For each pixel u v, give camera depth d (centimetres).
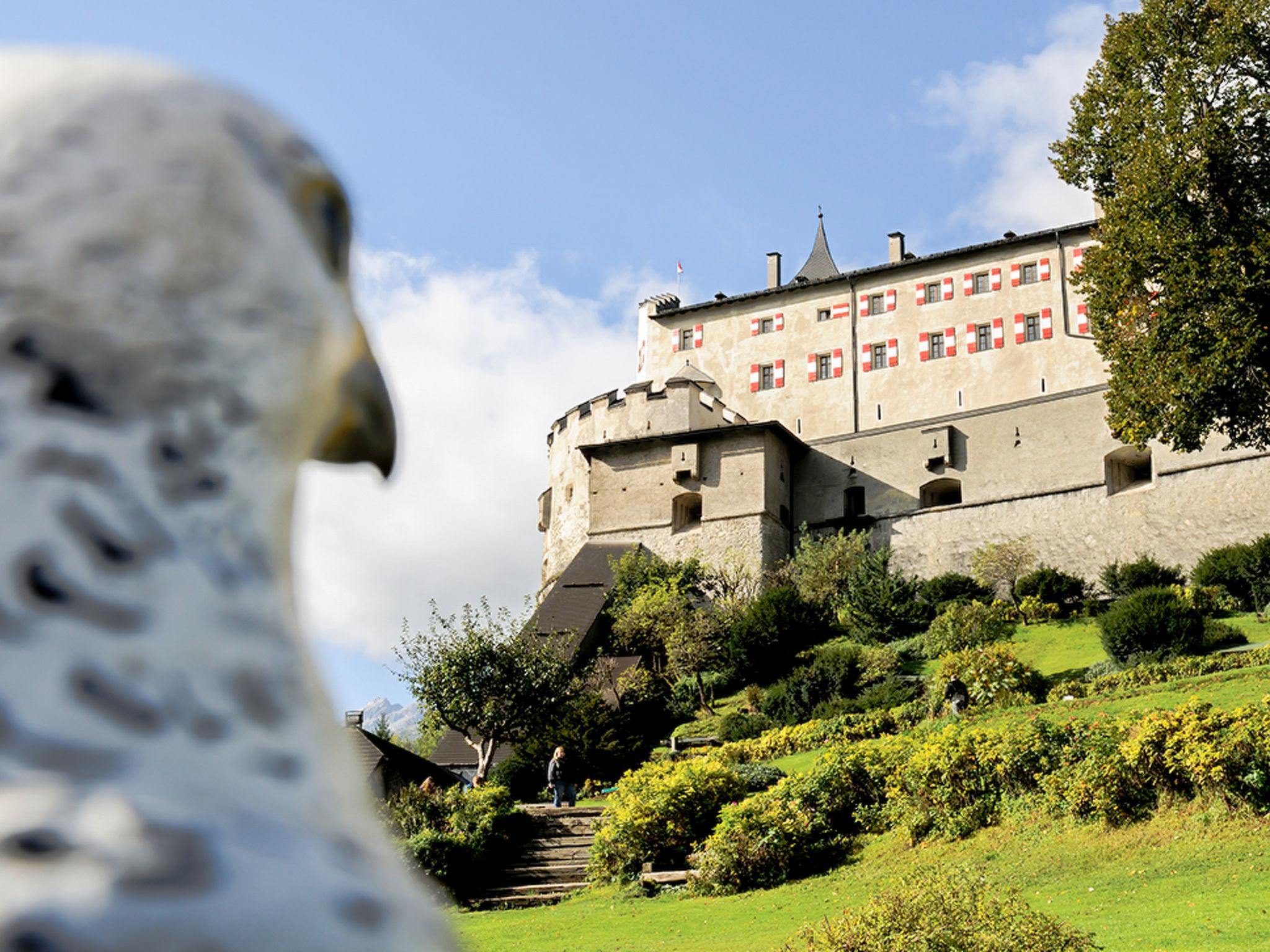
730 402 5847
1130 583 4353
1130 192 2602
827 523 5262
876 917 1011
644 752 3556
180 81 78
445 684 3319
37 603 65
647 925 1636
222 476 72
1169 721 1605
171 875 61
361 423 83
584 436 5622
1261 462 4406
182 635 68
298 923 62
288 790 68
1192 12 2688
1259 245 2456
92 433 69
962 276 5528
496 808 2331
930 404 5453
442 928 69
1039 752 1738
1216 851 1427
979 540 4931
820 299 5791
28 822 60
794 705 3700
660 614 4506
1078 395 4894
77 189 70
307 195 81
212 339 73
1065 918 1277
